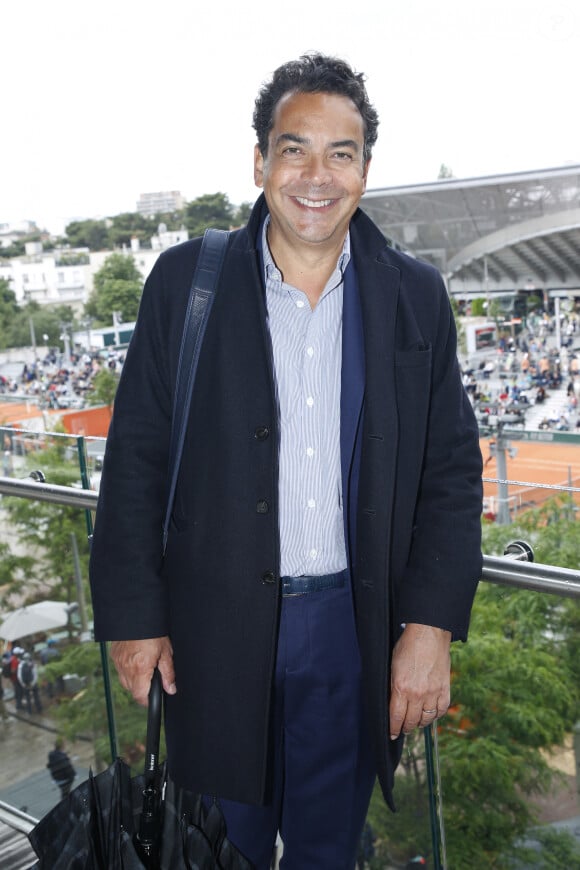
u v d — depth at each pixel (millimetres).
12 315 35719
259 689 1182
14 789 2111
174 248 1217
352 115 1126
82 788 1108
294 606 1206
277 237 1177
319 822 1320
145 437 1189
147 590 1185
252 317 1140
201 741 1214
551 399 23156
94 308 34938
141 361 1188
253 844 1317
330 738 1268
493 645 1595
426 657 1159
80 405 33031
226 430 1135
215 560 1160
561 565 1423
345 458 1167
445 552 1166
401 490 1173
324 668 1231
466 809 1699
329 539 1191
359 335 1172
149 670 1202
